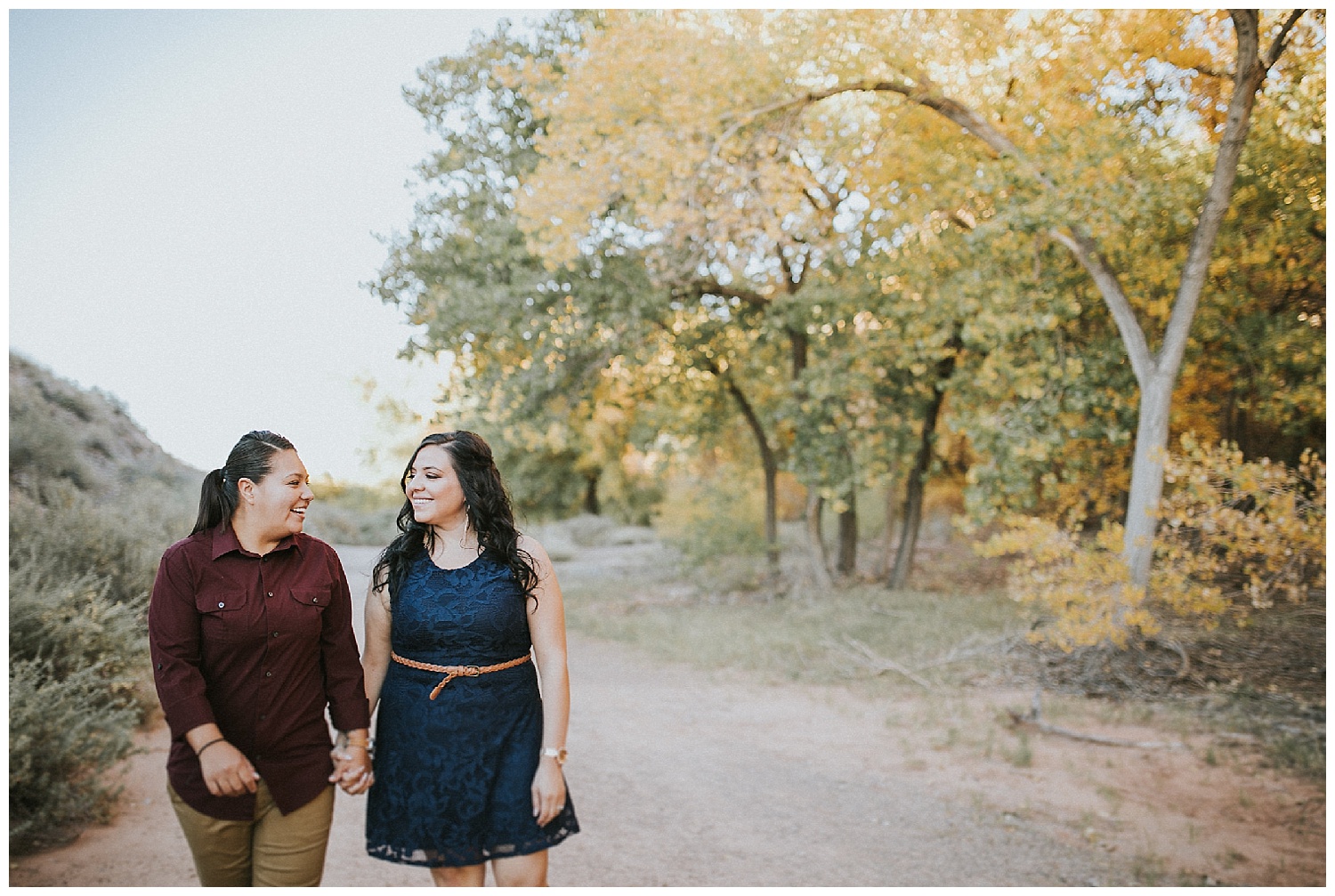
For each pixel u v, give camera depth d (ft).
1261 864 11.55
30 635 14.26
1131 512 22.98
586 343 33.73
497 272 33.65
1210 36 24.22
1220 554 29.09
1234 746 16.84
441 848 7.33
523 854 7.39
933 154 28.12
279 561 7.13
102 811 12.31
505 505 7.92
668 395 41.65
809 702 20.72
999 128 27.25
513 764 7.52
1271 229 25.73
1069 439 28.07
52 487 26.48
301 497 7.15
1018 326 24.85
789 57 26.89
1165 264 25.98
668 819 13.20
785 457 44.91
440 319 32.60
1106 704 20.10
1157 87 25.77
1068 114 25.23
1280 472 19.86
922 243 29.01
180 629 6.77
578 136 26.30
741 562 46.16
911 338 29.27
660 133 25.80
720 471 45.39
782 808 13.69
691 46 26.58
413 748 7.48
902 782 14.90
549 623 7.82
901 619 30.68
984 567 44.04
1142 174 25.00
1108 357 26.55
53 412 40.96
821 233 30.60
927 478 37.17
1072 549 21.93
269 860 7.04
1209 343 29.45
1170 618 26.81
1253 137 25.86
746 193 27.04
